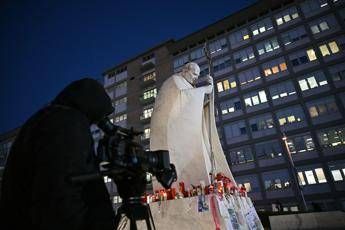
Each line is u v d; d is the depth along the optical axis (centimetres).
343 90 2580
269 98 2936
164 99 501
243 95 3112
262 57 3164
